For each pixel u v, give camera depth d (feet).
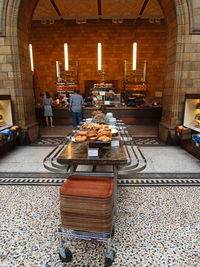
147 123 28.32
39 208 8.24
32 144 18.12
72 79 37.73
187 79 16.65
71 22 37.11
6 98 16.39
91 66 38.63
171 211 8.04
